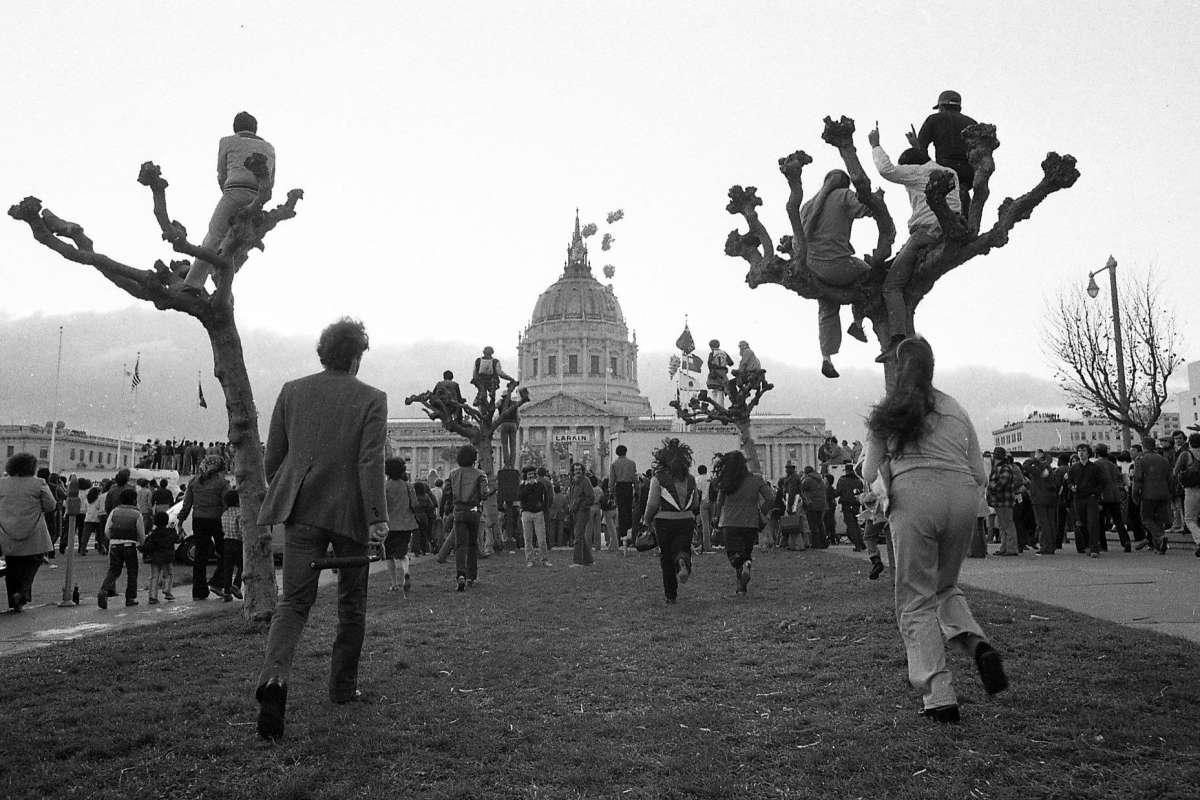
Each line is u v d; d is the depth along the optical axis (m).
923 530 5.48
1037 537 21.17
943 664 5.38
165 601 13.98
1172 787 4.23
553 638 8.85
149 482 29.16
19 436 109.00
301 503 5.69
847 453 31.62
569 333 132.88
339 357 6.07
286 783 4.39
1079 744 4.82
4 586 16.78
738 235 9.69
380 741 5.13
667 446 11.88
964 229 7.80
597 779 4.53
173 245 9.48
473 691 6.50
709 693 6.34
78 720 5.71
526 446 107.38
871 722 5.40
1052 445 105.12
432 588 14.33
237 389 10.25
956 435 5.61
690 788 4.37
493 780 4.55
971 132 8.19
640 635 8.91
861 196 8.48
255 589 10.09
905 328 8.57
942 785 4.33
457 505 14.02
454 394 29.16
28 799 4.29
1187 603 9.55
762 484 12.41
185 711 5.87
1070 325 32.78
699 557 20.25
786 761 4.79
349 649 6.09
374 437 5.83
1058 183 8.31
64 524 26.08
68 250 9.46
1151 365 32.34
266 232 11.07
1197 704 5.52
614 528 25.70
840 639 8.07
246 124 10.42
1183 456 17.06
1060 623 8.20
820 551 22.20
